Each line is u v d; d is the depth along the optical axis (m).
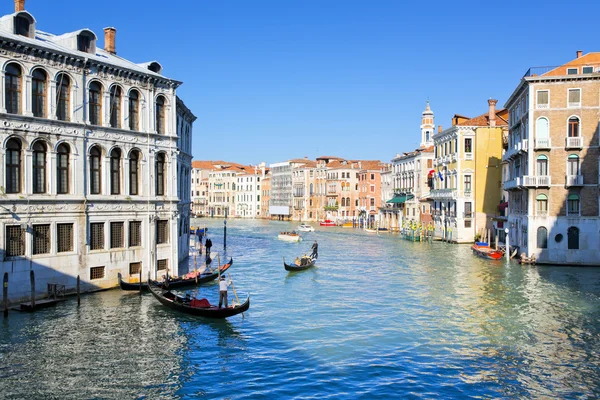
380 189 104.44
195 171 164.75
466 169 57.69
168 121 30.31
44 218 24.44
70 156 25.52
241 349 19.33
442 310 25.44
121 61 29.69
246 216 147.75
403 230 73.81
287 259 46.00
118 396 15.16
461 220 58.03
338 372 17.25
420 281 33.56
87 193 26.20
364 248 56.34
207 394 15.50
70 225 25.61
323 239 70.06
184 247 41.81
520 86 40.56
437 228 65.69
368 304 26.78
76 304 24.34
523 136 41.44
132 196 28.20
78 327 21.12
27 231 23.83
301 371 17.31
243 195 149.00
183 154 39.91
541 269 37.09
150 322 22.09
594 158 37.53
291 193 128.88
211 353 18.84
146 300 25.44
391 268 39.78
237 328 21.98
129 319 22.38
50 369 16.94
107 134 26.95
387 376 16.95
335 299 27.98
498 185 57.06
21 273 23.64
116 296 25.97
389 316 24.30
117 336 20.27
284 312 24.95
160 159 30.11
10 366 17.06
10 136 23.20
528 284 31.67
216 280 32.50
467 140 57.69
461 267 39.78
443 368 17.64
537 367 17.73
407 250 53.34
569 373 17.20
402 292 29.89
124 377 16.52
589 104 37.59
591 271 36.00
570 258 38.28
